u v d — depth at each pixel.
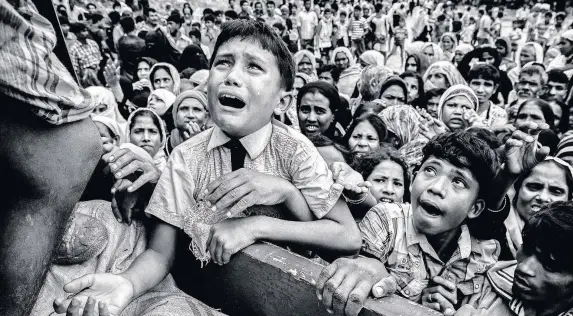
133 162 1.40
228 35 1.28
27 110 0.85
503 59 7.95
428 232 1.71
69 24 6.38
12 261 0.93
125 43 7.02
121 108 4.93
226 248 1.24
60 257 1.33
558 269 1.30
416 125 3.69
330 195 1.36
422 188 1.70
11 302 0.96
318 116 3.41
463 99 3.74
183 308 1.23
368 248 1.80
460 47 8.09
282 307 1.21
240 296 1.31
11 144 0.86
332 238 1.37
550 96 4.97
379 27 11.85
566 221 1.27
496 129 3.36
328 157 2.68
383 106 3.95
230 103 1.27
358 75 6.23
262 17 13.36
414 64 6.92
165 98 4.45
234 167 1.37
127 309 1.28
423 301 1.69
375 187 2.49
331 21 12.80
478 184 1.67
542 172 2.16
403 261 1.77
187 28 11.88
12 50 0.78
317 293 1.09
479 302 1.73
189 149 1.38
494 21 13.93
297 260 1.19
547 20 12.88
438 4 16.00
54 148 0.92
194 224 1.32
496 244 1.86
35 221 0.95
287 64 1.31
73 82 0.94
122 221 1.42
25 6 0.85
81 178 1.02
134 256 1.42
